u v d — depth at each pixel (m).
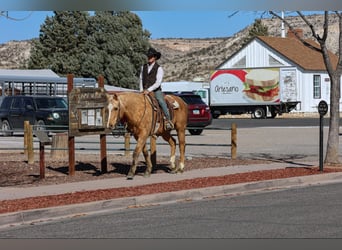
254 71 52.62
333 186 13.75
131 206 11.48
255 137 27.45
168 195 12.05
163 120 14.26
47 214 10.44
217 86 54.31
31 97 29.36
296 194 12.59
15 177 14.98
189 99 28.58
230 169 15.95
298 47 58.62
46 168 16.72
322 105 15.09
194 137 27.58
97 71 63.62
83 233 9.20
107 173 15.54
